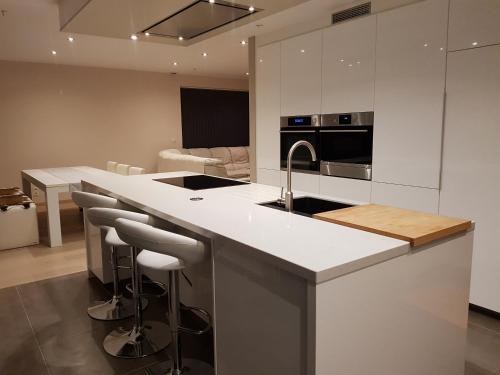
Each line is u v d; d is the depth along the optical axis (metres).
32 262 4.04
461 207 2.89
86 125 7.54
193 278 2.60
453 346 1.75
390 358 1.44
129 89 7.95
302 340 1.27
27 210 4.56
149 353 2.37
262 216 1.91
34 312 2.93
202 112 9.23
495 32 2.60
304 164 4.21
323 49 3.84
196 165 6.36
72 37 5.08
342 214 1.87
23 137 6.94
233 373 1.64
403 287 1.45
